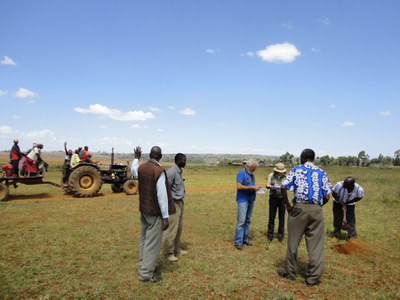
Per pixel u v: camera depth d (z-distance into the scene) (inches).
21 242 268.1
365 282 203.2
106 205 470.3
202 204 492.1
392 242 293.6
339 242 291.4
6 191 506.3
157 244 191.8
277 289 185.6
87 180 572.1
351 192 294.8
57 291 176.9
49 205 463.2
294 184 199.5
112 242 273.6
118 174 643.5
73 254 240.8
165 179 193.5
